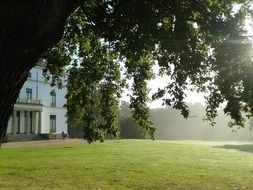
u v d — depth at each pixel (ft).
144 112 43.11
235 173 77.15
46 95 269.23
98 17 31.94
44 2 20.76
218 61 30.73
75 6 24.00
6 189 58.08
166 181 66.69
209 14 31.68
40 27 20.86
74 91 43.50
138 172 77.56
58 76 43.39
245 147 166.91
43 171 77.92
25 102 247.50
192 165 90.63
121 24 31.19
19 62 20.79
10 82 20.70
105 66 42.86
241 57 30.14
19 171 77.77
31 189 58.29
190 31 32.32
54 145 168.04
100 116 43.19
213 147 161.27
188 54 31.78
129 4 30.25
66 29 38.75
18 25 20.24
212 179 69.05
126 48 33.65
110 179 68.54
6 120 21.31
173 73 34.04
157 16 30.94
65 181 66.23
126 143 176.76
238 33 30.76
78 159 101.71
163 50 32.83
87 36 39.52
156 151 130.41
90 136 42.09
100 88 43.68
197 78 33.83
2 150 131.23
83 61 42.52
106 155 114.11
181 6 31.09
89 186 61.72
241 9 32.45
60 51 41.14
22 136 241.96
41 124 264.31
